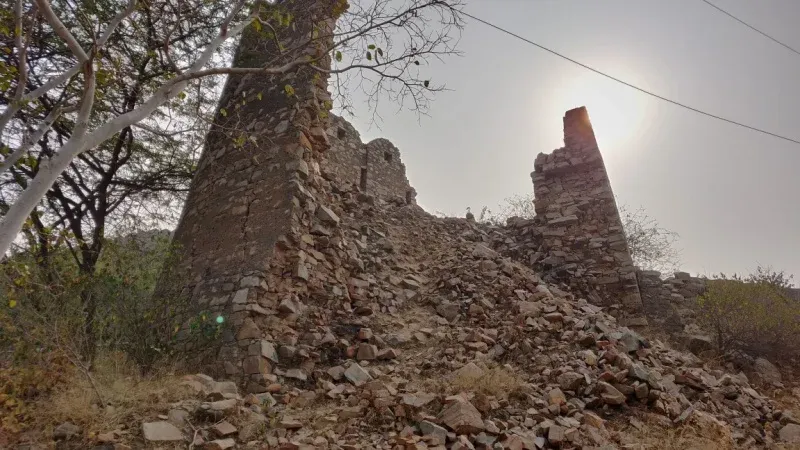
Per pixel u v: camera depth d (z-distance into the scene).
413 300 8.23
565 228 11.27
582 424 4.58
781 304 9.49
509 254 11.66
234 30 5.27
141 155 10.17
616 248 10.47
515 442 4.02
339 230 8.08
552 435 4.20
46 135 8.27
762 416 5.74
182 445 3.80
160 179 10.66
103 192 9.12
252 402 4.75
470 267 9.00
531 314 7.06
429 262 9.89
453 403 4.45
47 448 3.57
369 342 6.59
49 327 4.57
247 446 3.95
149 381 4.78
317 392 5.29
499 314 7.42
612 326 7.12
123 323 5.39
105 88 7.04
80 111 3.75
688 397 5.72
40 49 7.92
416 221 12.04
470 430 4.14
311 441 4.03
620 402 4.98
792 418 5.61
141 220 10.56
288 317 6.32
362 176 16.52
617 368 5.54
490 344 6.58
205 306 6.50
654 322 9.67
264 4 6.26
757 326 8.48
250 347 5.68
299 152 7.60
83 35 7.81
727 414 5.46
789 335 8.48
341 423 4.45
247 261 6.73
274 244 6.69
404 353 6.46
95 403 4.15
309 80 8.30
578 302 8.41
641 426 4.66
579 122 12.71
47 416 3.93
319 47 7.40
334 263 7.52
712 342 8.64
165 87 4.46
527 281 8.64
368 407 4.69
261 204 7.36
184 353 5.70
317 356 6.07
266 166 7.79
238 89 9.55
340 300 7.18
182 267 7.53
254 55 9.52
